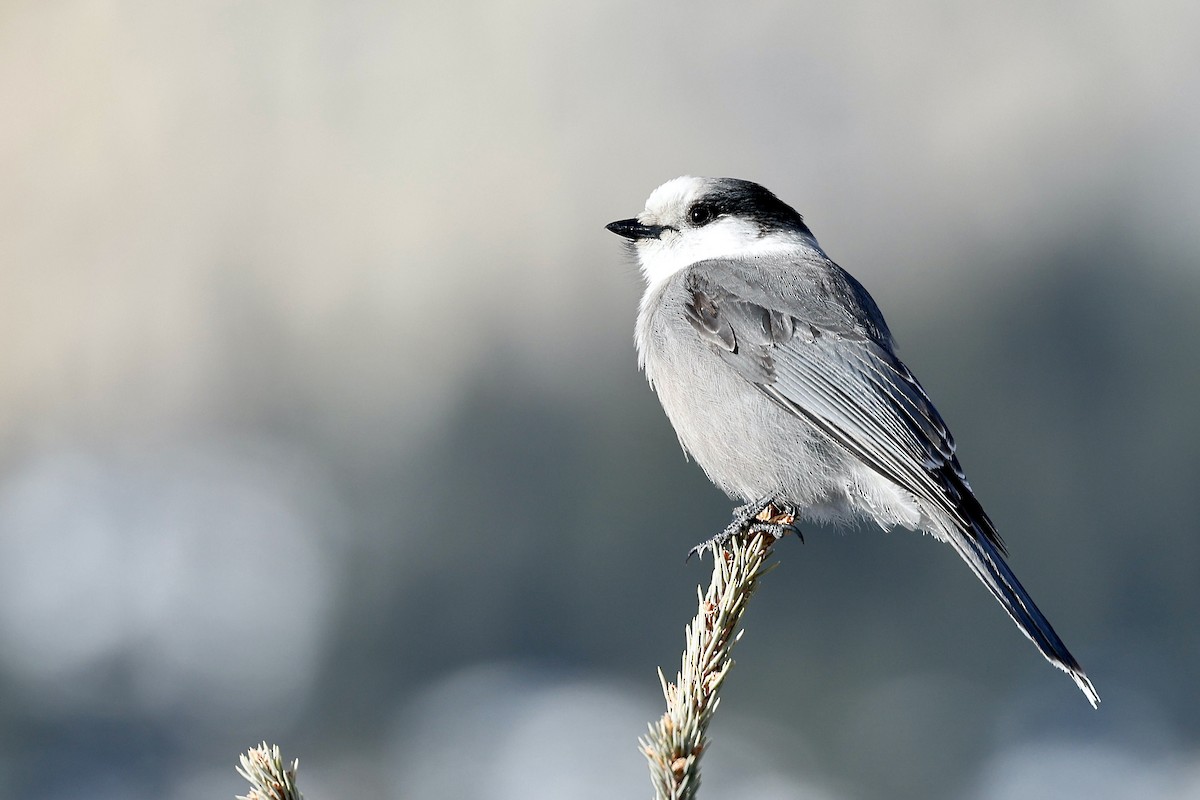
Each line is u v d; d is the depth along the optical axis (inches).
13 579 604.7
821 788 488.7
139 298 609.6
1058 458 553.9
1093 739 501.7
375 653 575.5
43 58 636.7
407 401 595.5
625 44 641.6
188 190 615.5
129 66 633.0
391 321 599.8
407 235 602.5
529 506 575.5
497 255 598.5
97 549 624.7
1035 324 581.0
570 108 622.2
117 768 544.1
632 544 557.6
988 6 666.2
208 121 624.7
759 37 647.1
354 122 625.6
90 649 593.0
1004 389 568.7
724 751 506.6
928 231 602.5
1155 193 597.9
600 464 565.6
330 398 604.1
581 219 594.9
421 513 587.2
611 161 609.0
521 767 510.3
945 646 535.5
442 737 530.0
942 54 647.1
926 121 632.4
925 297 591.5
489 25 644.7
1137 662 520.7
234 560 597.3
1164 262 578.2
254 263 607.5
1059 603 538.3
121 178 614.5
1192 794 471.5
